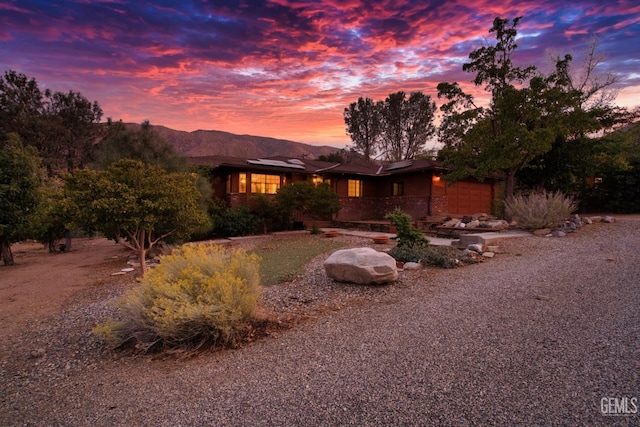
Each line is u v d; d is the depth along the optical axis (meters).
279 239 14.23
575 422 2.16
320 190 15.70
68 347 4.12
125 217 7.13
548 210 10.44
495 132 13.84
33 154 13.18
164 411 2.55
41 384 3.17
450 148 15.79
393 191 20.17
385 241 11.30
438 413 2.31
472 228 11.51
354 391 2.66
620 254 7.17
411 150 38.25
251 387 2.83
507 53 13.91
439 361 3.07
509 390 2.55
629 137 15.01
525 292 5.03
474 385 2.64
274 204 16.61
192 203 8.15
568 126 12.37
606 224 11.10
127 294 4.28
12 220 11.50
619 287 4.95
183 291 4.00
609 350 3.10
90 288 7.61
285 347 3.64
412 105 37.72
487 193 20.03
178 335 3.73
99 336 4.39
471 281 5.91
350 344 3.59
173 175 7.98
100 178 7.00
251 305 4.15
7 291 7.74
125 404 2.70
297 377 2.95
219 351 3.68
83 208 6.65
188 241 12.91
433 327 3.92
